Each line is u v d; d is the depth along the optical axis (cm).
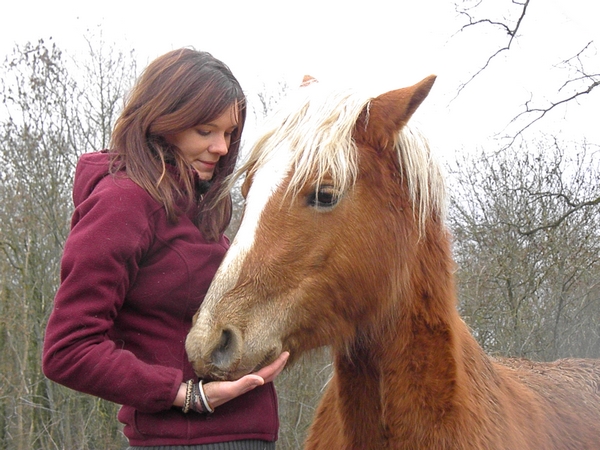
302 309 192
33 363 935
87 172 185
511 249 845
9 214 967
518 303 825
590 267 880
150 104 185
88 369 161
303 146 192
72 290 163
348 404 218
